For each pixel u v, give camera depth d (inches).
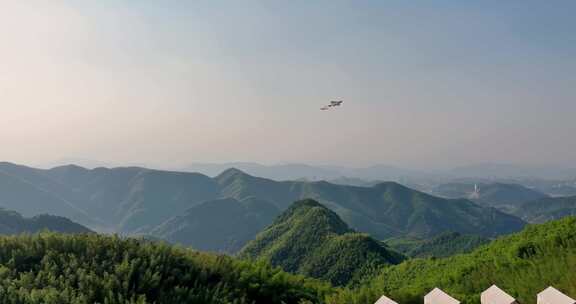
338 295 1868.8
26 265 1572.3
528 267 2568.9
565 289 1916.8
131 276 1475.1
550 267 2333.9
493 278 2578.7
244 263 1899.6
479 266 3031.5
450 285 2866.6
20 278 1433.3
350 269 4985.2
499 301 1472.7
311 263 5482.3
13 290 1307.8
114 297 1330.0
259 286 1738.4
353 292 1956.2
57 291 1284.4
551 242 2854.3
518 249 3006.9
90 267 1528.1
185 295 1461.6
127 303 1269.7
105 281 1402.6
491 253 3363.7
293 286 1894.7
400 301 1838.1
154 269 1566.2
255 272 1840.6
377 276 4527.6
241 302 1519.4
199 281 1615.4
